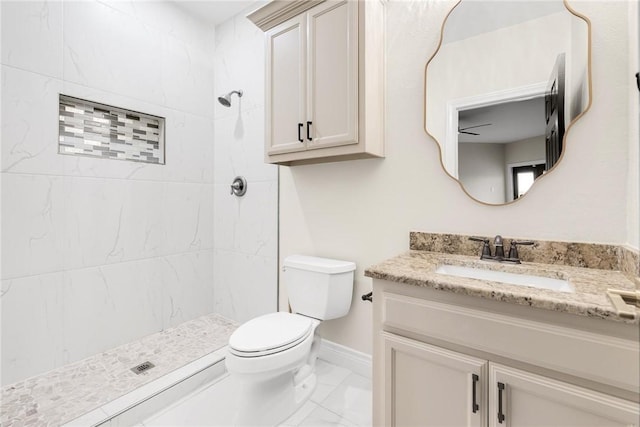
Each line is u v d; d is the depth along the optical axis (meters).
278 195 2.12
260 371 1.25
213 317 2.48
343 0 1.46
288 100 1.66
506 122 1.31
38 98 1.62
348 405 1.51
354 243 1.76
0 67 1.50
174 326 2.28
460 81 1.41
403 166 1.58
